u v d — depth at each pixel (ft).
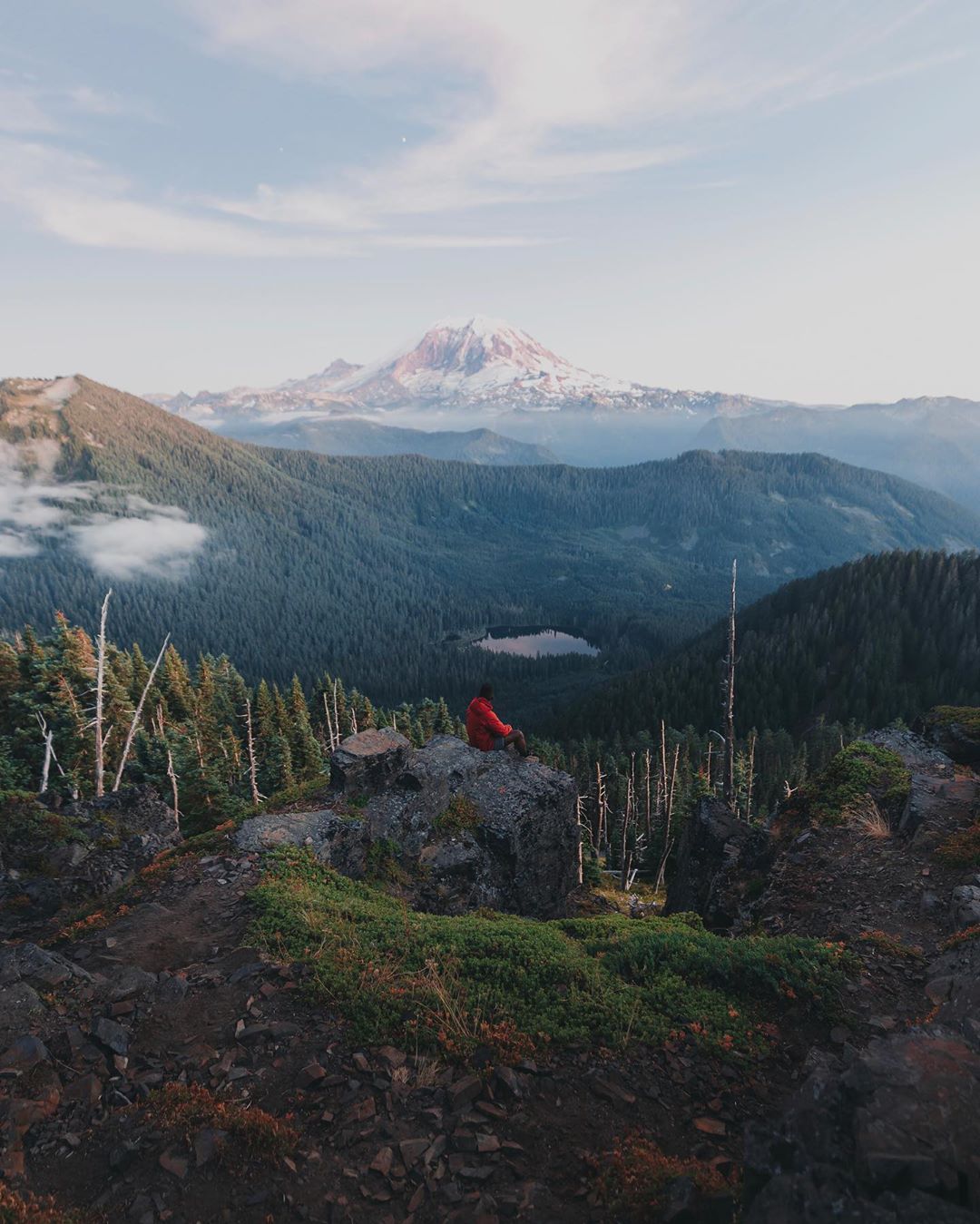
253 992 23.43
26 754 128.98
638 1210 14.37
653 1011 23.25
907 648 465.47
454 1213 14.66
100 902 36.14
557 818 51.13
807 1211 11.44
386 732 49.57
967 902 29.32
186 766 132.36
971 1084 13.89
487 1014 21.98
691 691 442.91
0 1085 18.43
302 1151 16.33
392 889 40.27
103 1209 14.71
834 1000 23.44
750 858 44.09
